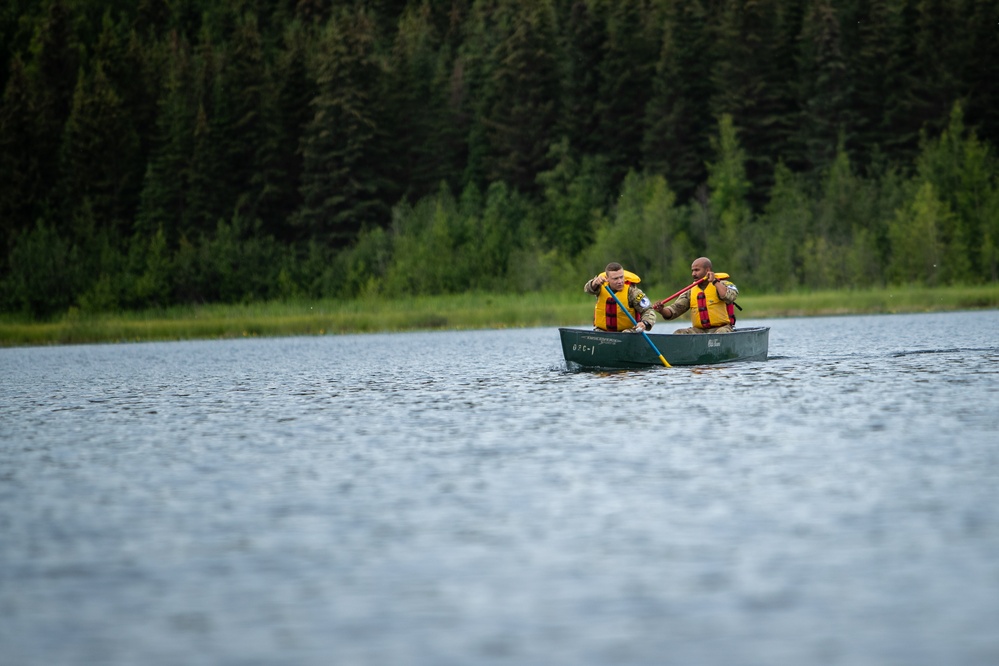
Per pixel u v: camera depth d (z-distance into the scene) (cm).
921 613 1859
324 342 13150
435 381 6138
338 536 2430
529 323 16412
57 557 2309
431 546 2325
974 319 13100
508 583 2064
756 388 5088
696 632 1794
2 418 4841
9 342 16100
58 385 6856
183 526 2559
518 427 3997
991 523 2402
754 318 16388
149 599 2016
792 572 2091
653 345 6112
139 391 6197
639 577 2080
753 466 3102
